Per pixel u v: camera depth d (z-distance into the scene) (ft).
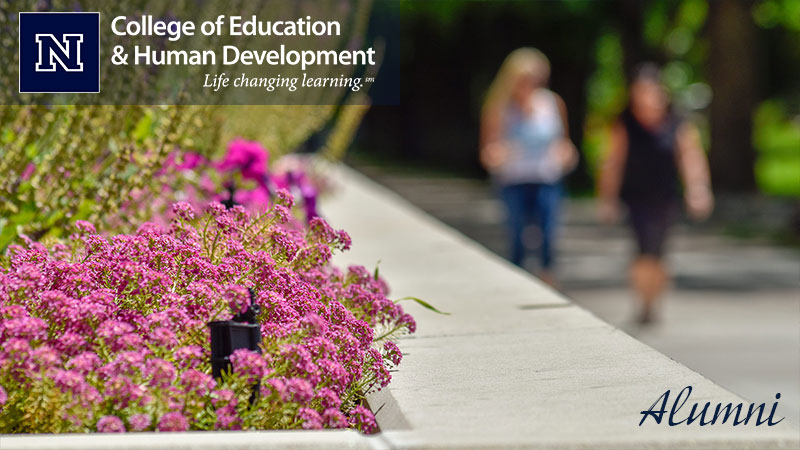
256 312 13.24
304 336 13.78
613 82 150.10
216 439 11.23
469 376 15.26
